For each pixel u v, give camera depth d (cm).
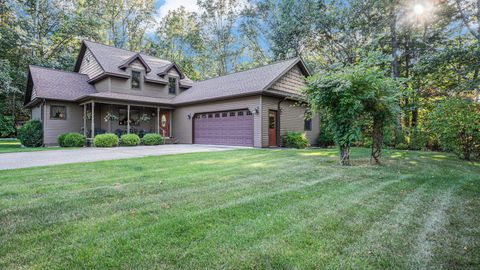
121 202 333
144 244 222
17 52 1923
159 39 3077
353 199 354
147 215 289
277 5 2286
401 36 1622
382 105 652
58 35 2173
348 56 1908
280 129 1298
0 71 1576
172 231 247
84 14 2369
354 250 215
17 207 311
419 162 736
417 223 273
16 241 226
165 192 382
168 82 1772
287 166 618
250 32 2719
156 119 1714
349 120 649
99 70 1577
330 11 1861
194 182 445
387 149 1222
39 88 1368
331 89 632
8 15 1839
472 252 213
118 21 2861
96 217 282
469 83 1225
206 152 949
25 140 1306
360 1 1684
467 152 834
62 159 755
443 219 284
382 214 298
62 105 1407
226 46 3048
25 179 462
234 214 293
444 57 1263
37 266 189
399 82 680
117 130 1498
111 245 220
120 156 834
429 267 192
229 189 401
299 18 1948
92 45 1720
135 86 1633
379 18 1686
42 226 258
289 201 343
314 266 191
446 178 499
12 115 1978
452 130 841
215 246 220
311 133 1534
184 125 1612
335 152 941
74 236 236
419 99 1472
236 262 195
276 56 2189
